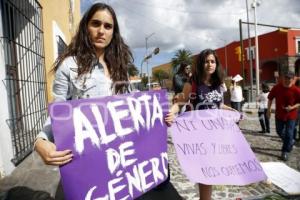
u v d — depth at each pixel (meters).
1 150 4.50
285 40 42.69
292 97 6.05
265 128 9.73
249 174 3.38
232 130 3.48
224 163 3.34
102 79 2.21
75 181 1.93
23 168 4.84
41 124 7.18
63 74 2.11
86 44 2.16
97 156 2.03
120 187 2.13
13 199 3.27
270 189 4.36
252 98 23.31
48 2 9.10
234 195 4.21
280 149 7.13
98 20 2.17
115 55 2.33
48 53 8.70
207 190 3.49
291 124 6.06
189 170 3.27
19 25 6.45
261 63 46.34
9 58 5.73
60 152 1.86
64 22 12.20
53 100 2.10
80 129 1.97
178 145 3.32
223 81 3.74
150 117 2.41
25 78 6.64
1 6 5.27
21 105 6.39
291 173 4.86
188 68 6.57
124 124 2.21
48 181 4.18
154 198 2.37
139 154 2.29
